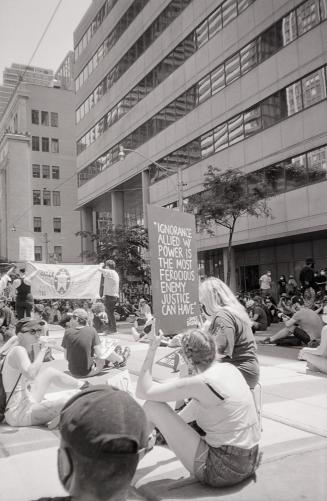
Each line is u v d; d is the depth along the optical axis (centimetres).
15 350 500
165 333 501
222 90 2789
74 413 127
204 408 330
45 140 7144
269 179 2444
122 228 3247
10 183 6631
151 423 363
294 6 2253
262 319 1414
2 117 8244
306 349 762
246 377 412
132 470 127
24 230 6631
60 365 862
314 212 2177
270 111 2438
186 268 534
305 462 373
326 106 2095
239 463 326
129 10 3853
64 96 7288
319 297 1731
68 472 126
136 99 3775
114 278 1327
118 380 507
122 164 4012
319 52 2125
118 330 1508
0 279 1191
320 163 2144
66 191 7194
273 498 312
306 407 539
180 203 2330
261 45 2488
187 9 3106
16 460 400
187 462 335
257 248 2850
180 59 3200
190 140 3108
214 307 436
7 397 501
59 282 1290
